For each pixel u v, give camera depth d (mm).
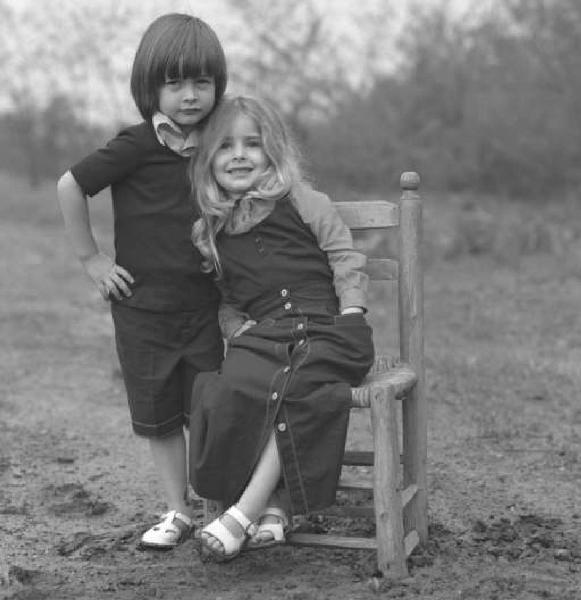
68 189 3824
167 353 3949
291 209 3793
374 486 3635
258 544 3621
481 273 12258
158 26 3840
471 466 5305
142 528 4352
